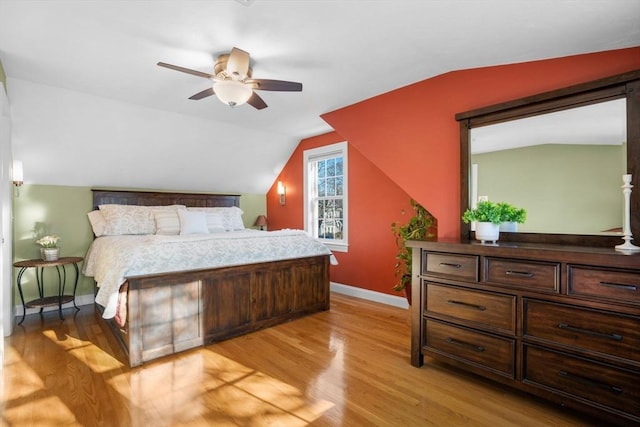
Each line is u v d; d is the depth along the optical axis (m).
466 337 2.07
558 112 2.08
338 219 4.62
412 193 2.86
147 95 3.16
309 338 2.83
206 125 4.10
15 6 1.71
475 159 2.44
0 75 2.37
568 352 1.67
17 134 3.21
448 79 2.62
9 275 2.87
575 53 2.05
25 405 1.82
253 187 5.52
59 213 3.80
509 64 2.33
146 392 1.96
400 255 3.28
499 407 1.83
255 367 2.30
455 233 2.58
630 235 1.73
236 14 1.77
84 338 2.81
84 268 3.78
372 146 3.19
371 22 1.84
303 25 1.88
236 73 2.10
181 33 1.99
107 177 4.09
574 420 1.71
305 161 5.01
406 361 2.39
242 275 2.94
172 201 4.62
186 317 2.59
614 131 1.86
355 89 2.98
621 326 1.52
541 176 2.13
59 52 2.26
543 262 1.75
